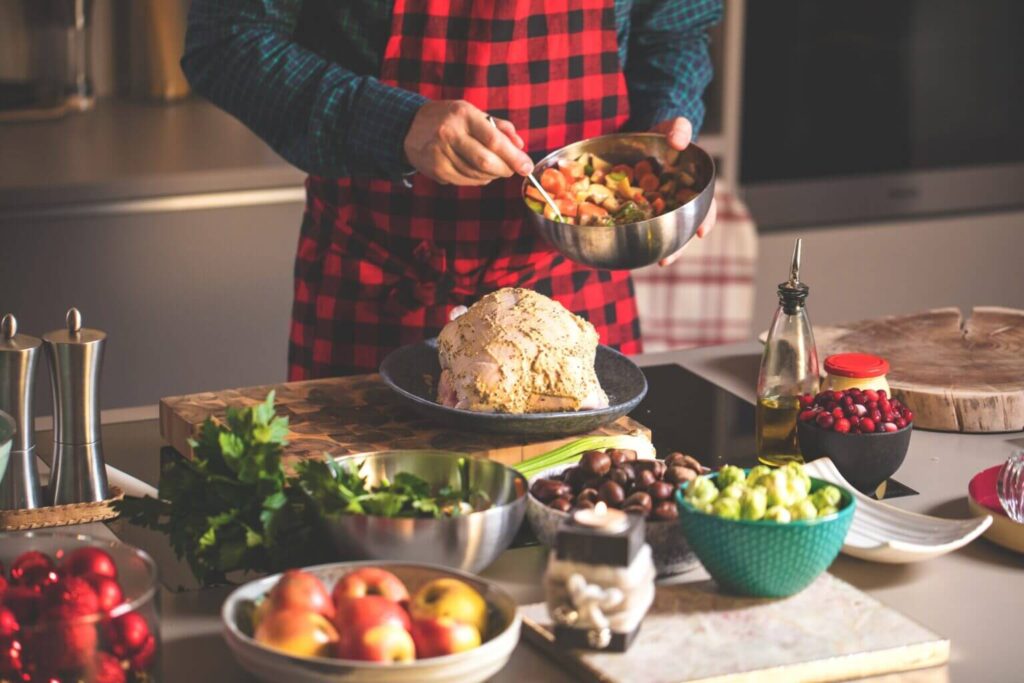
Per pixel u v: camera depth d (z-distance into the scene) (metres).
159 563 1.18
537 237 1.85
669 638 1.03
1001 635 1.08
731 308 3.06
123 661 0.91
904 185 3.21
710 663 0.99
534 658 1.04
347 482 1.14
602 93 1.86
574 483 1.21
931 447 1.46
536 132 1.84
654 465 1.20
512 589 1.13
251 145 2.84
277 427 1.15
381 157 1.65
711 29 3.05
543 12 1.79
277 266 2.76
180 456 1.45
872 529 1.23
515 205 1.82
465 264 1.85
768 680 0.99
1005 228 3.30
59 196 2.55
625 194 1.66
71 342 1.23
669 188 1.65
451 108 1.58
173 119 3.02
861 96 3.11
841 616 1.06
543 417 1.35
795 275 1.37
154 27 3.07
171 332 2.71
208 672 1.01
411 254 1.84
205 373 2.77
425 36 1.76
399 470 1.22
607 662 0.99
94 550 0.98
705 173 1.66
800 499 1.10
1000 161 3.26
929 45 3.11
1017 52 3.18
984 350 1.66
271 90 1.69
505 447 1.37
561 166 1.69
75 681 0.90
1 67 2.91
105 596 0.95
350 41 1.78
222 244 2.70
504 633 0.96
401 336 1.87
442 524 1.08
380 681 0.92
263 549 1.12
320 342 1.90
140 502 1.15
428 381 1.54
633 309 2.00
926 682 1.01
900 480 1.37
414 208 1.81
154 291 2.68
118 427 1.54
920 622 1.09
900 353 1.65
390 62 1.77
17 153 2.70
